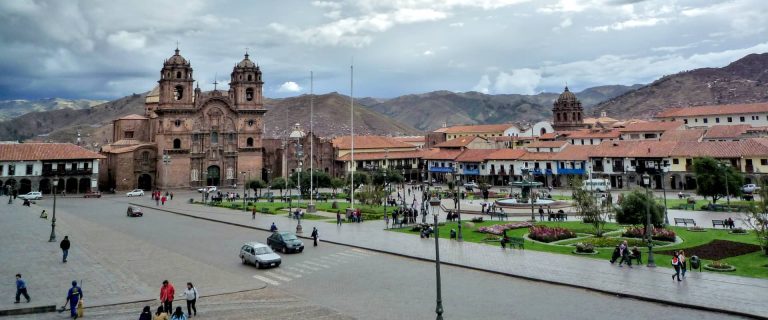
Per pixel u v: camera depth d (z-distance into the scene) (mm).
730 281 33000
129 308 29359
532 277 35375
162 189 123062
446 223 62688
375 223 65062
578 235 51844
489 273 37656
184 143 126250
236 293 33094
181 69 125812
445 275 37250
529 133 180875
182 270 39500
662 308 28688
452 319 26969
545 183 123000
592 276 35250
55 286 33250
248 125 135250
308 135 144000
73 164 113000
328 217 71500
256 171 135250
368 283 35219
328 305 29969
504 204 77625
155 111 128375
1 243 47562
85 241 50938
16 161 106188
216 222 68688
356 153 147625
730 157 95625
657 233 47844
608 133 137625
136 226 64250
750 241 45531
